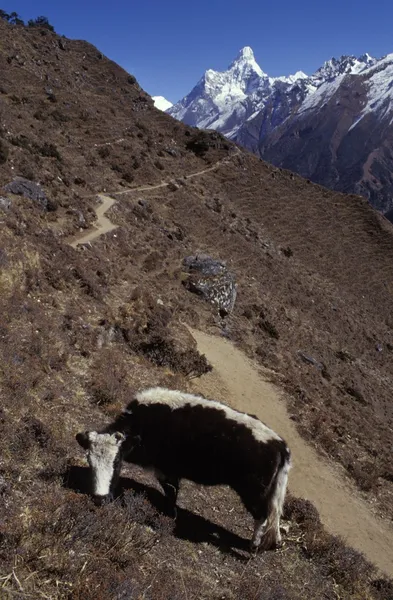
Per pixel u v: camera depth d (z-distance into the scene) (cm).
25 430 1005
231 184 10531
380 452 2420
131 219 5347
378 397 4612
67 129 8906
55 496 809
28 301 1884
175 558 825
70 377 1498
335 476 1859
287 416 2284
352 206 12088
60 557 661
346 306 7606
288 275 7106
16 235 2567
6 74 9800
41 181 4584
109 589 641
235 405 2178
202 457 859
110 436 822
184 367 2242
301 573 955
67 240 3547
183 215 7412
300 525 1151
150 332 2391
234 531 1030
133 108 12338
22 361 1404
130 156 8888
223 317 3734
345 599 940
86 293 2466
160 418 862
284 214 10562
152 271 3928
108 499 803
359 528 1516
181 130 12212
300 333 4738
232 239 7356
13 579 605
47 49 12669
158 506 959
